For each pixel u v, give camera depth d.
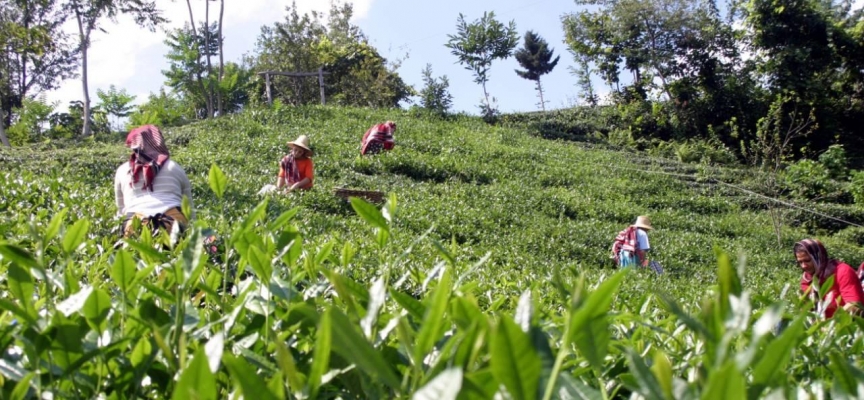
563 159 23.66
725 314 0.74
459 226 12.03
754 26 31.61
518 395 0.53
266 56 38.41
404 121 25.94
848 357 1.43
